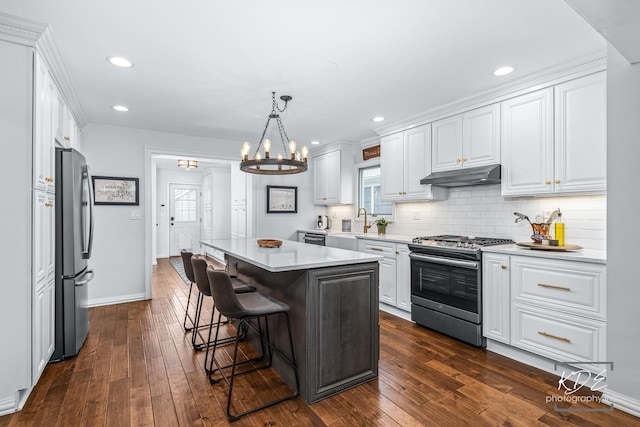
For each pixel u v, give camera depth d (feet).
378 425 6.08
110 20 6.47
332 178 18.07
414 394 7.11
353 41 7.26
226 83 9.58
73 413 6.40
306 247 10.27
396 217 15.19
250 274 10.25
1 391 6.40
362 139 16.96
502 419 6.23
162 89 10.07
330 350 7.13
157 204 27.40
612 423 6.07
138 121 13.58
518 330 8.57
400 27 6.70
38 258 6.98
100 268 13.89
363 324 7.63
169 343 9.84
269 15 6.30
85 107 11.75
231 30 6.82
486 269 9.30
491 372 8.08
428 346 9.68
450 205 12.64
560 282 7.73
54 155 8.39
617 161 6.53
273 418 6.30
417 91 10.17
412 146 12.84
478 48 7.54
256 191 18.53
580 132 8.13
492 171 9.61
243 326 10.34
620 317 6.53
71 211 8.70
